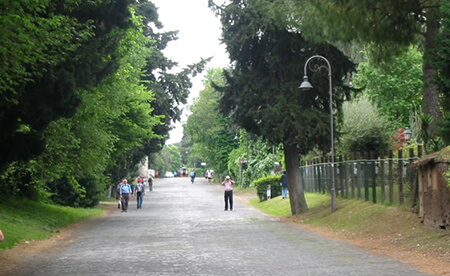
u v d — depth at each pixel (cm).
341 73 2455
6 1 1099
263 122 2428
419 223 1509
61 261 1184
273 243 1466
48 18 1434
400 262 1069
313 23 1741
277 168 5144
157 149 4806
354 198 2334
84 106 2034
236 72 2552
